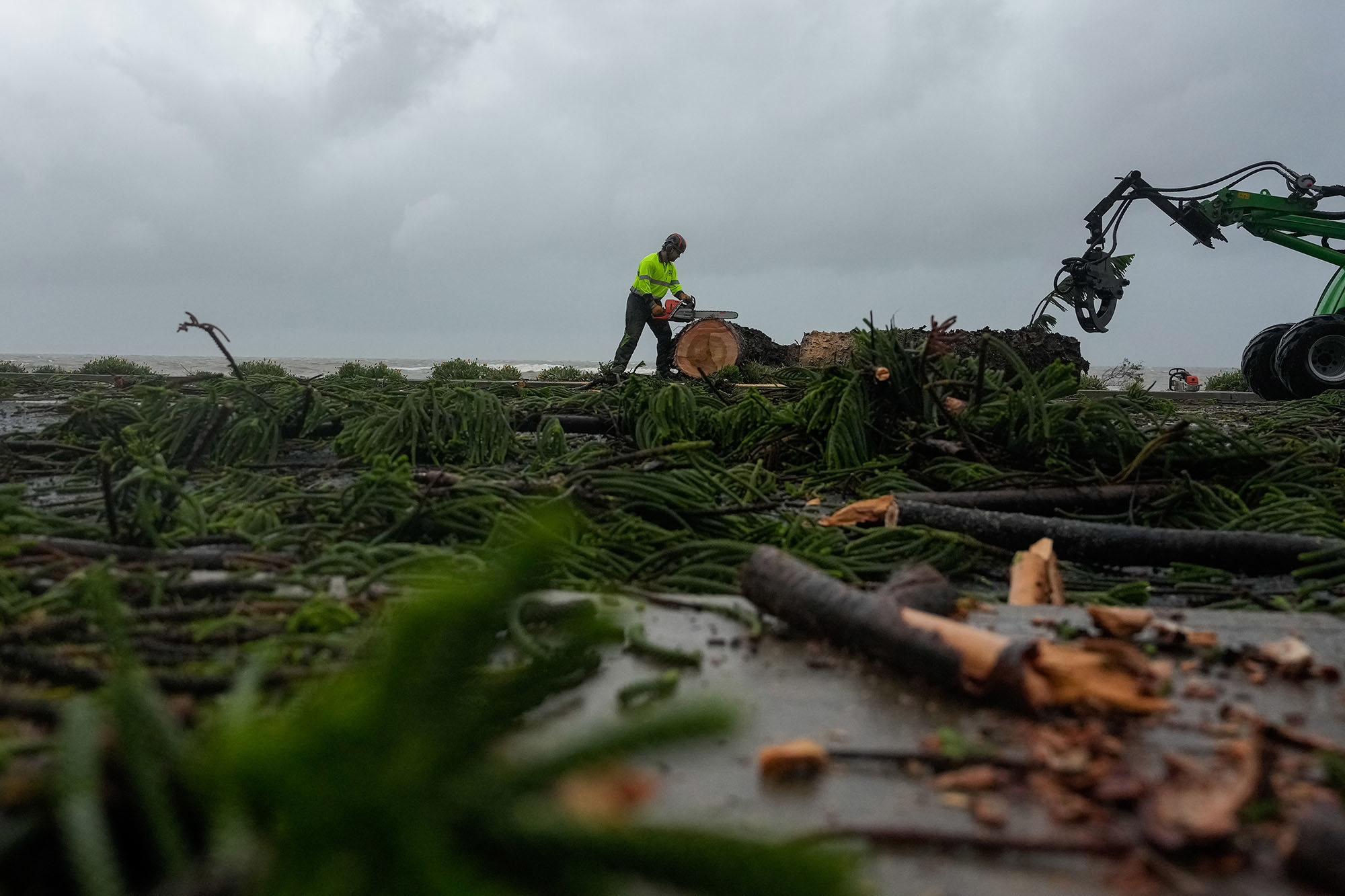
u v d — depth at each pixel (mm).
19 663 2494
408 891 959
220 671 2682
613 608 3459
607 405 10680
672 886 965
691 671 2969
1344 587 4941
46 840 1608
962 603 3828
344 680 1051
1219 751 2404
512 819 1016
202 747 1592
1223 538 5309
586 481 5559
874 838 1999
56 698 2443
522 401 10867
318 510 5457
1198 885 1856
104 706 2088
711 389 11172
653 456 6355
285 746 957
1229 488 7367
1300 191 18953
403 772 984
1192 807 2055
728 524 5488
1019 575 4324
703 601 3717
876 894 1838
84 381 16078
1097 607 3385
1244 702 2773
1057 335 17688
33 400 13211
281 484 6449
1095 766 2254
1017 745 2434
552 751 1038
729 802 2158
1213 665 3088
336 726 968
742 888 910
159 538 4285
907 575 3479
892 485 7098
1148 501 6766
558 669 1451
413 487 5051
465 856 1015
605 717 2586
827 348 19609
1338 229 18891
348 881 965
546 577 3203
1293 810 2092
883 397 8242
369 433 8516
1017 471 7582
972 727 2547
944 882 1878
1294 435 10656
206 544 4559
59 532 4398
